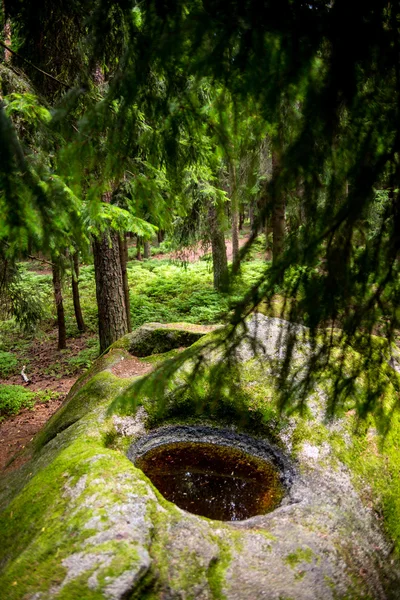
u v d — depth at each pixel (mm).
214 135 2080
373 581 2463
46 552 2252
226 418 3969
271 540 2484
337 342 1780
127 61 1669
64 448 3467
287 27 1265
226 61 1473
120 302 8016
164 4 1460
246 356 4211
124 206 5648
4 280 5375
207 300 11891
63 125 2344
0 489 3852
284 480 3273
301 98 1435
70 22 2994
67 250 4664
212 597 2119
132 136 1966
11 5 2088
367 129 1409
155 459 3648
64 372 9242
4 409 7344
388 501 3029
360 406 1887
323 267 1459
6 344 11258
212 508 3064
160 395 1709
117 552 2162
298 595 2205
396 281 1476
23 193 1723
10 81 3311
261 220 1427
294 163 1330
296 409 1952
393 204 1419
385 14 1247
